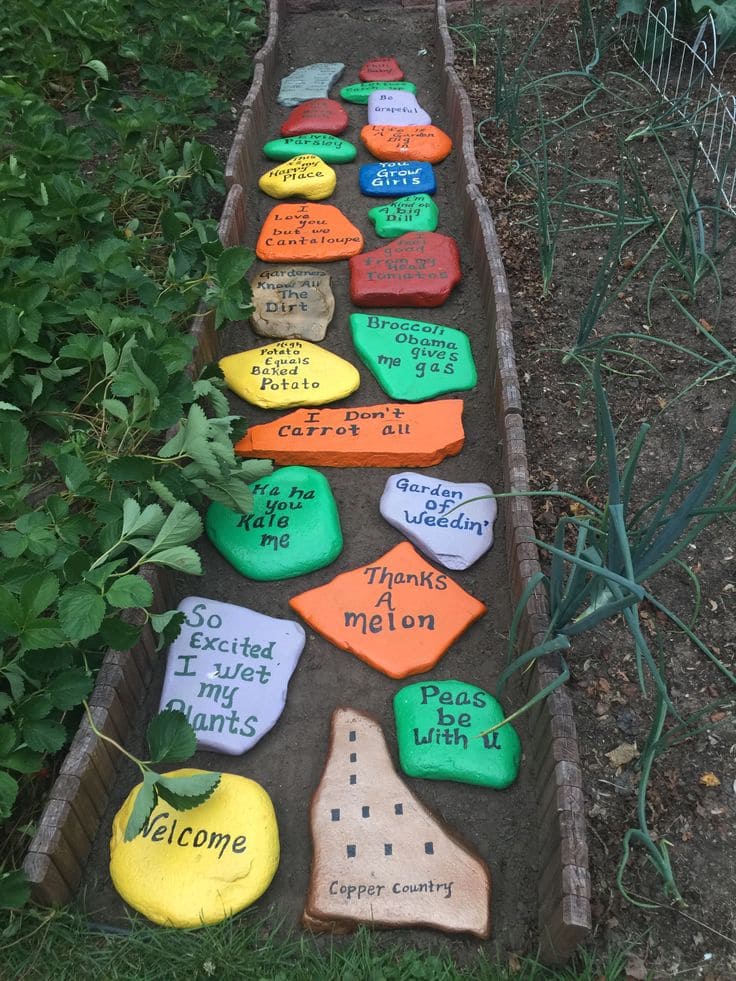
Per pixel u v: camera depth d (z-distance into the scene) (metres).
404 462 1.71
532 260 2.14
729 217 2.21
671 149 2.44
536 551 1.42
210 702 1.34
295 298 2.03
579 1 3.12
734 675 1.37
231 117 2.64
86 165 2.39
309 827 1.22
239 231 2.19
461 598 1.48
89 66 2.37
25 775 1.23
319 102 2.72
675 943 1.12
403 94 2.76
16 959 1.09
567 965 1.10
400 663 1.40
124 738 1.31
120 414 1.42
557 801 1.11
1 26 2.46
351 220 2.34
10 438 1.33
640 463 1.69
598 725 1.32
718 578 1.50
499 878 1.20
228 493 1.44
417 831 1.20
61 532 1.28
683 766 1.27
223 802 1.21
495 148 2.51
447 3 3.17
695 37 2.79
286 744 1.33
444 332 1.95
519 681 1.39
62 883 1.12
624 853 1.12
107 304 1.64
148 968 1.09
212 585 1.54
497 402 1.76
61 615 1.12
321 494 1.61
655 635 1.42
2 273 1.64
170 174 2.10
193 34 2.57
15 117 2.08
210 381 1.62
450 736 1.29
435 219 2.28
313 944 1.13
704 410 1.77
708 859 1.18
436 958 1.10
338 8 3.28
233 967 1.08
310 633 1.46
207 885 1.14
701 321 1.96
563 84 2.76
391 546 1.59
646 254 2.05
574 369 1.88
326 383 1.82
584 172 2.39
